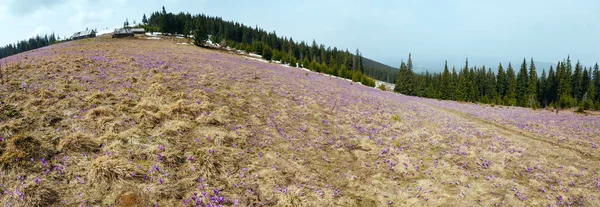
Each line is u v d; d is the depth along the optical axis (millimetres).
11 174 7699
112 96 14703
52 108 12039
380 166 12461
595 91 102062
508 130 22625
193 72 24562
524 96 88562
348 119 19172
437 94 97938
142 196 7965
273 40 150000
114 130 11078
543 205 9742
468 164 13086
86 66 21062
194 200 8227
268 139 13414
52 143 9562
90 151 9492
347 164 12586
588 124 27516
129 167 8719
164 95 16266
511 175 12148
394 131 17672
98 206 7398
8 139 9188
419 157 13648
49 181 7816
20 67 19062
